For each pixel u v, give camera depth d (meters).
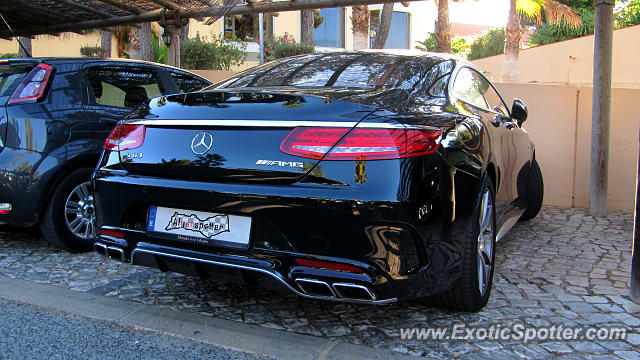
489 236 3.07
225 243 2.41
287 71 3.18
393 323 2.77
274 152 2.32
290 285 2.34
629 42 14.31
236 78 3.29
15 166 3.65
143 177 2.57
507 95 6.11
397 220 2.20
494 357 2.39
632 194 6.10
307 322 2.78
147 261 2.63
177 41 7.25
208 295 3.15
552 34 25.62
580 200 6.26
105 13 7.20
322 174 2.25
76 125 3.92
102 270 3.59
